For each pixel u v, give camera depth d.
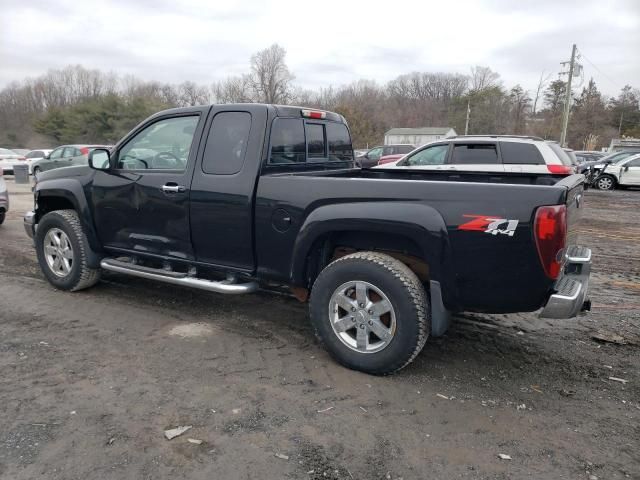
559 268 3.03
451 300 3.26
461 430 2.92
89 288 5.41
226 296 5.25
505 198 3.04
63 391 3.23
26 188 17.73
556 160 8.15
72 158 19.64
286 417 3.00
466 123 67.31
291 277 3.79
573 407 3.21
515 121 71.00
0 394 3.18
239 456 2.62
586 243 8.96
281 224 3.77
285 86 71.94
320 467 2.55
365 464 2.59
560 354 4.02
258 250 3.93
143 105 54.50
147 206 4.46
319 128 4.70
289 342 4.11
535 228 2.96
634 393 3.41
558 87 70.75
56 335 4.15
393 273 3.34
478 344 4.18
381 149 21.25
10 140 66.81
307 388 3.36
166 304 4.98
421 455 2.67
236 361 3.74
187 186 4.17
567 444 2.81
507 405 3.21
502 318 4.80
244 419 2.97
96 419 2.92
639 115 86.00
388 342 3.42
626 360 3.93
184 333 4.25
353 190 3.47
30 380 3.37
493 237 3.06
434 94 98.50
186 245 4.30
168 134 4.42
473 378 3.57
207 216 4.10
